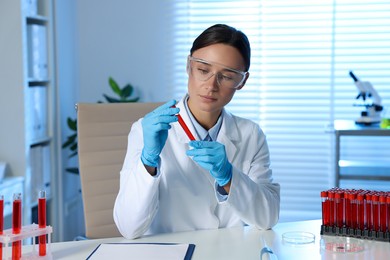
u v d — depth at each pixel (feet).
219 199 5.23
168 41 11.46
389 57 11.18
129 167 5.35
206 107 5.08
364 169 10.62
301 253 4.58
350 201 4.95
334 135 10.72
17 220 4.31
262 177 5.77
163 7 11.41
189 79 5.12
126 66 11.59
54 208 10.37
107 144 6.61
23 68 9.22
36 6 9.87
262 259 4.26
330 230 5.04
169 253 4.57
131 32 11.51
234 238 5.07
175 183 5.52
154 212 5.21
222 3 11.33
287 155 11.60
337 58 11.30
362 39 11.19
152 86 11.59
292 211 11.69
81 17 11.59
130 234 5.11
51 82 10.25
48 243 4.49
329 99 11.40
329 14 11.21
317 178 11.57
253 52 11.41
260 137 5.97
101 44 11.60
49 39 10.23
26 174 9.33
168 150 5.56
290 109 11.49
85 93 11.71
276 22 11.32
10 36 9.19
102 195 6.54
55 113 10.48
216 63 4.87
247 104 11.53
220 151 4.92
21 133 9.29
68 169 10.64
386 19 11.12
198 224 5.63
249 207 5.24
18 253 4.30
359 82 10.48
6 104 9.27
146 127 4.83
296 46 11.34
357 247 4.70
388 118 10.01
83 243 4.97
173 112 4.80
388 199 4.77
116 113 6.69
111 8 11.51
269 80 11.46
